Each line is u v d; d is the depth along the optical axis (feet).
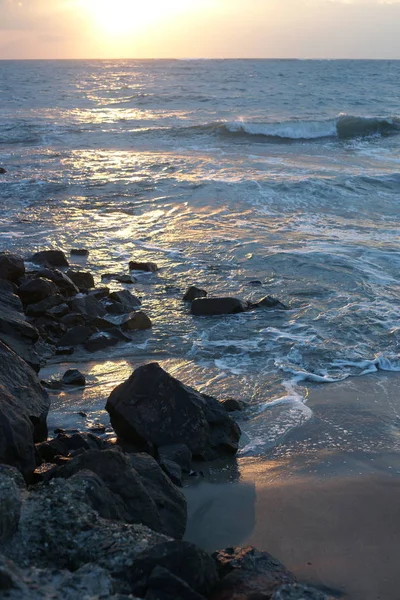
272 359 32.04
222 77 321.52
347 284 42.80
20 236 54.49
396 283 42.98
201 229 56.59
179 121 129.90
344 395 28.19
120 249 51.31
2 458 18.15
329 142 110.22
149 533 15.40
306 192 68.39
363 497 20.40
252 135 112.88
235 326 36.50
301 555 17.74
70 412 26.40
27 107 163.63
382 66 489.67
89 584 12.55
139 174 77.97
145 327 36.42
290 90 219.20
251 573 15.17
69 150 97.19
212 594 14.56
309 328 35.76
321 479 21.48
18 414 19.54
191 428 22.88
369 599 16.03
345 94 200.23
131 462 19.07
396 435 24.62
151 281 44.45
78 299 38.09
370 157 95.45
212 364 31.71
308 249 50.03
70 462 18.02
